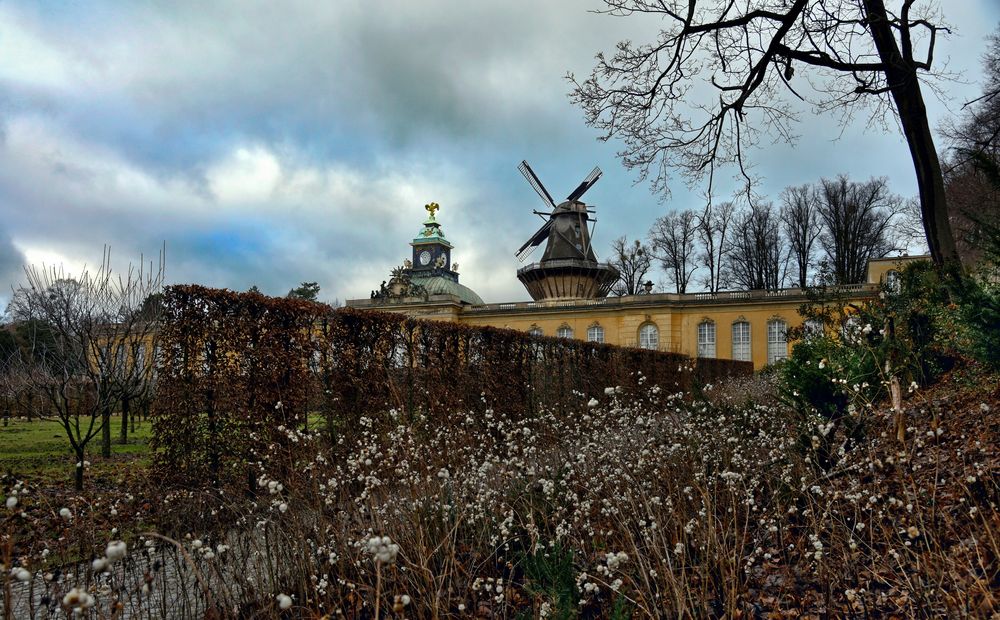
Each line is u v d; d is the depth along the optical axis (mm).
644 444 6133
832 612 3744
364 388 10305
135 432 20875
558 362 16328
